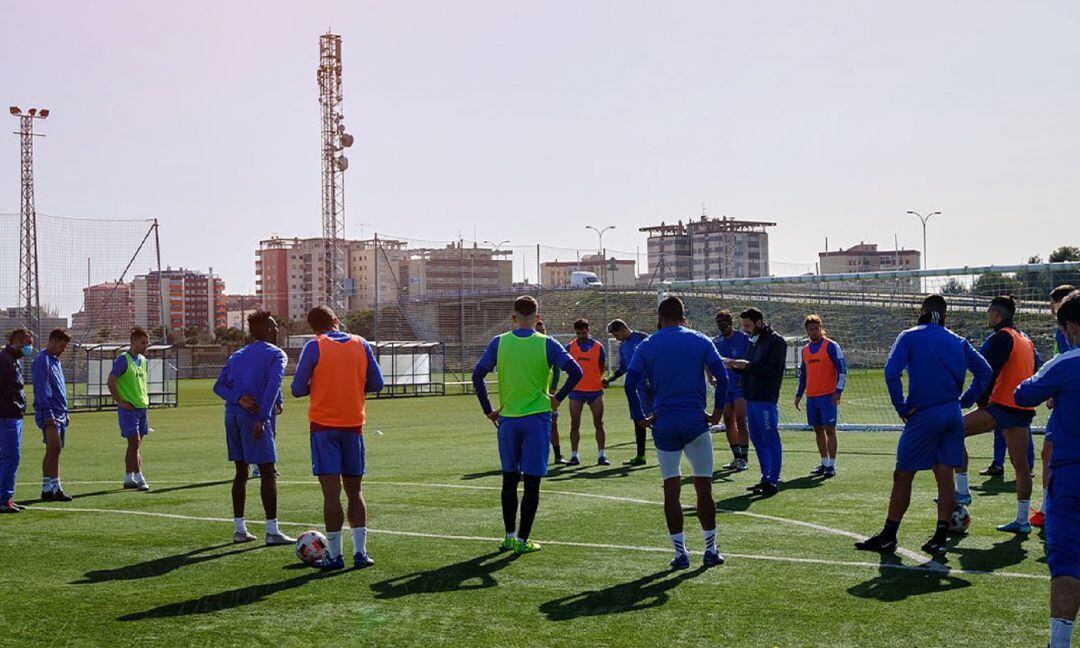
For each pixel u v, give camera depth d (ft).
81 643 18.85
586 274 224.74
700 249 571.69
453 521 32.14
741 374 42.19
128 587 23.34
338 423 25.40
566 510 34.01
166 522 32.73
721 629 19.27
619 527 30.71
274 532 28.68
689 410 24.82
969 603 20.98
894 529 26.43
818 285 115.03
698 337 25.25
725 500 35.73
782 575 23.79
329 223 242.78
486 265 226.79
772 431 37.27
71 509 35.76
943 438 25.98
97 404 105.09
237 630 19.60
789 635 18.80
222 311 350.23
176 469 48.88
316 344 25.55
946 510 26.04
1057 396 17.12
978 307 75.36
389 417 86.28
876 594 21.84
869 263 549.13
